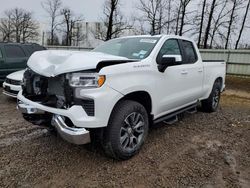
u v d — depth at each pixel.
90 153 3.81
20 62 9.41
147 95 3.89
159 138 4.55
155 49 4.14
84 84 3.10
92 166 3.46
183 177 3.28
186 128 5.18
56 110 3.21
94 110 3.11
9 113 5.98
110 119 3.35
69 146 4.03
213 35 28.14
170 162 3.65
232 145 4.38
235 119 6.05
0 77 8.97
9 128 4.87
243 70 16.36
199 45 28.23
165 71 4.18
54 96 3.42
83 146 4.02
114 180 3.15
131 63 3.58
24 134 4.55
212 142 4.48
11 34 56.16
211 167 3.56
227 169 3.53
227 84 14.26
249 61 16.06
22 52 9.61
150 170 3.41
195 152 4.03
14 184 3.02
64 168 3.39
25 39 55.44
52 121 3.33
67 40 44.44
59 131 3.21
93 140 3.52
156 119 4.25
